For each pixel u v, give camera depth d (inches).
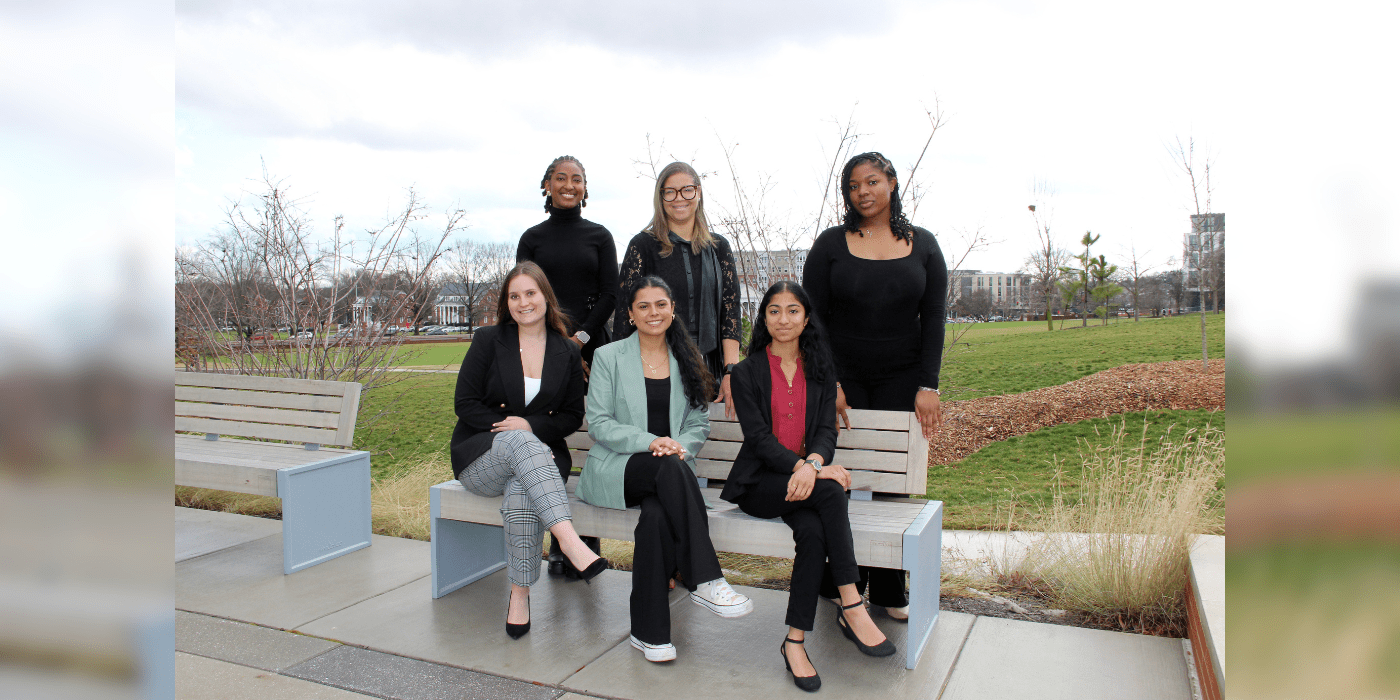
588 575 104.3
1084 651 108.3
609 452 115.5
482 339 126.9
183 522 177.6
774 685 99.7
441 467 222.5
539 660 107.2
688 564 103.0
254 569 145.2
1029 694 96.5
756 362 114.3
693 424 119.0
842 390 122.2
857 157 113.3
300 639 114.0
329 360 238.1
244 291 234.8
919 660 105.7
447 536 132.1
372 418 257.8
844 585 103.3
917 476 119.7
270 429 166.4
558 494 109.4
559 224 149.0
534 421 121.4
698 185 130.6
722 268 135.1
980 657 106.7
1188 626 112.0
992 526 173.5
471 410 123.3
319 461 149.0
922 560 104.6
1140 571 120.0
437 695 97.3
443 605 127.4
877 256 116.6
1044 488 190.7
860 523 107.9
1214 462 136.1
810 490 102.3
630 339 120.8
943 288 118.8
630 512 114.0
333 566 147.0
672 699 96.1
